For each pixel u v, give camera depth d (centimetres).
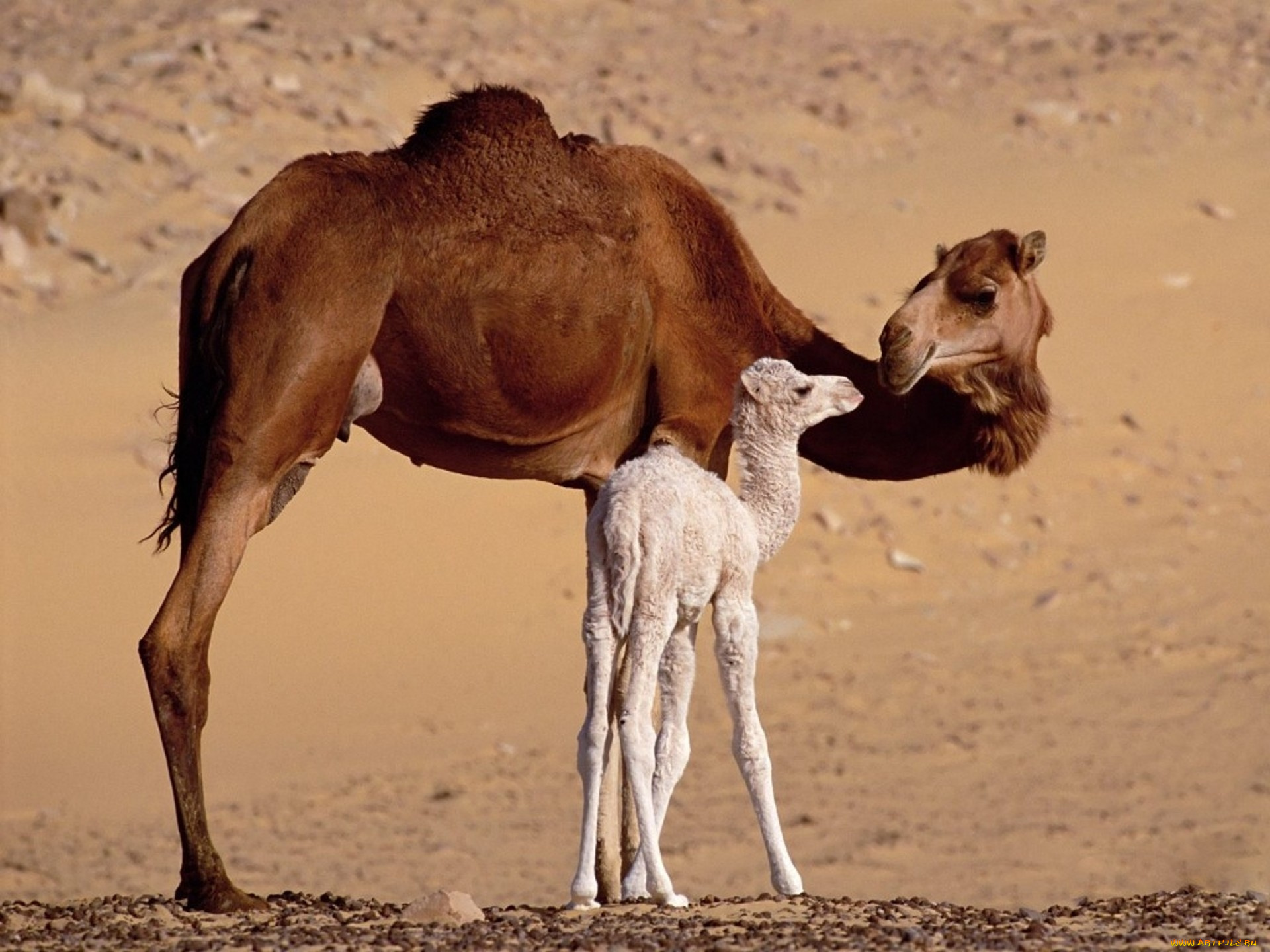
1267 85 13225
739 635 2997
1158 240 11181
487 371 3372
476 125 3438
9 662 7406
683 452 3609
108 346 9312
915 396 3797
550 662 7888
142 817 6594
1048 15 14838
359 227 3269
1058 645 7975
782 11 14800
